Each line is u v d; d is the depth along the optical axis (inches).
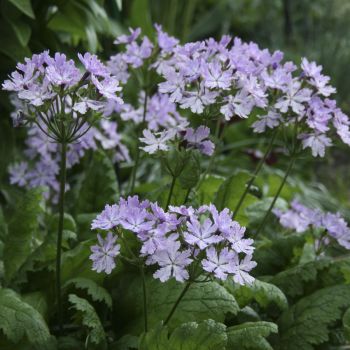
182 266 16.7
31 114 19.2
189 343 17.8
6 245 22.7
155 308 20.8
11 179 29.7
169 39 23.8
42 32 32.4
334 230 24.5
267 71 22.8
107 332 22.1
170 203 23.0
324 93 22.5
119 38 24.5
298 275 22.7
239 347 18.4
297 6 79.2
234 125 52.8
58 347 19.7
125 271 22.5
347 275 23.5
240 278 16.8
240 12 80.0
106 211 17.3
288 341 21.5
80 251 21.9
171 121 27.2
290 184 37.2
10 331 18.7
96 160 26.8
